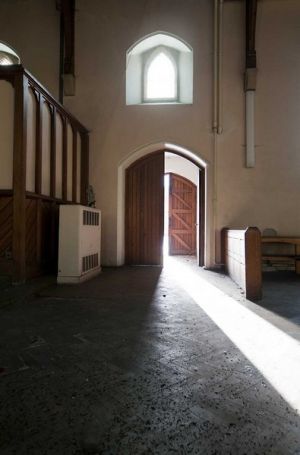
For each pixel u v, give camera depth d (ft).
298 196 22.13
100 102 23.54
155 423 4.80
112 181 23.36
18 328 9.40
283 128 22.33
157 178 24.99
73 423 4.79
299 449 4.27
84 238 17.19
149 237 24.88
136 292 14.56
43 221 17.38
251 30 21.71
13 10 24.26
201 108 22.85
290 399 5.54
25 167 14.92
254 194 22.39
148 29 23.24
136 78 24.58
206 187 22.85
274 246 22.26
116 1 23.57
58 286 15.74
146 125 23.18
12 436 4.49
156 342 8.29
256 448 4.27
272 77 22.45
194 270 22.15
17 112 14.64
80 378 6.28
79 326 9.61
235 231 17.16
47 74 23.86
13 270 14.58
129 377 6.32
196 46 22.94
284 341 8.42
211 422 4.84
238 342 8.32
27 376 6.37
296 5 22.44
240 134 22.59
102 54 23.59
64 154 19.98
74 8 23.81
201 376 6.39
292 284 17.04
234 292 14.71
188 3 23.07
